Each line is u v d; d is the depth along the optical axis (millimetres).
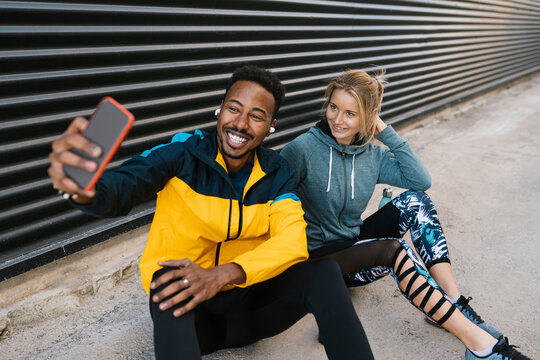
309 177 1993
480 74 7852
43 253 2162
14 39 1963
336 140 1992
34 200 2172
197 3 2717
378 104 1951
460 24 6609
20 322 2080
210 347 1569
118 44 2361
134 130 2551
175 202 1483
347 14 4168
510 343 2080
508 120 6539
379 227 2143
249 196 1565
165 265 1328
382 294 2428
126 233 2600
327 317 1392
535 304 2387
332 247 1896
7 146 2029
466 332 1691
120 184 1225
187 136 1568
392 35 4988
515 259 2836
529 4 9492
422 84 5887
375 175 2096
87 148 1038
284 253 1472
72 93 2215
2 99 1975
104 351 1943
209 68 2902
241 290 1579
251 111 1432
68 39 2146
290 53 3574
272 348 1989
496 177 4258
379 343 2057
